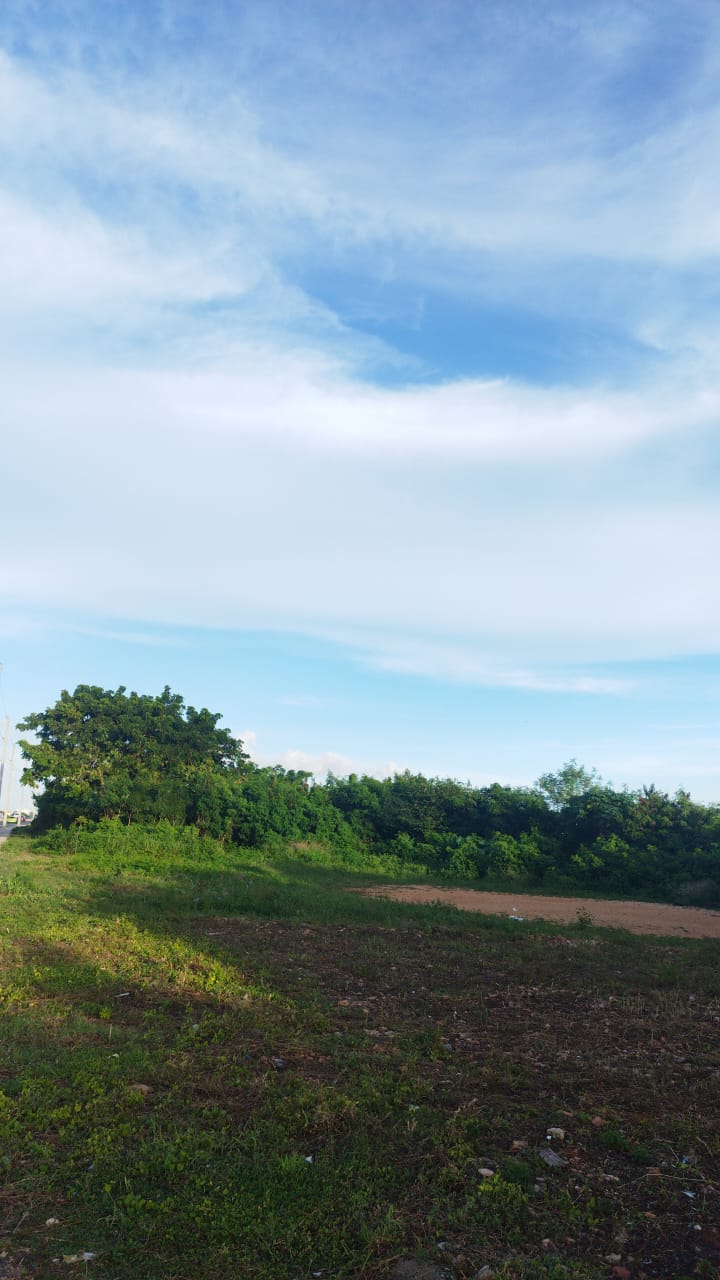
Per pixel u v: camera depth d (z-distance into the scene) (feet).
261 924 48.32
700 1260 14.17
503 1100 21.18
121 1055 22.89
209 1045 24.36
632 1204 16.20
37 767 110.11
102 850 87.92
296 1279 13.35
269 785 107.45
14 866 74.69
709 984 36.11
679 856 84.53
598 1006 31.99
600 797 100.07
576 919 59.00
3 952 36.29
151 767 109.81
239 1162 16.87
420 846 101.30
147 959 36.09
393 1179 16.62
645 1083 23.00
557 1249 14.55
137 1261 13.70
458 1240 14.67
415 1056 24.27
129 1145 17.60
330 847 101.24
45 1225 14.65
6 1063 21.95
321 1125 18.79
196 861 86.17
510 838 96.78
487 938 47.60
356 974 35.91
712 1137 19.33
